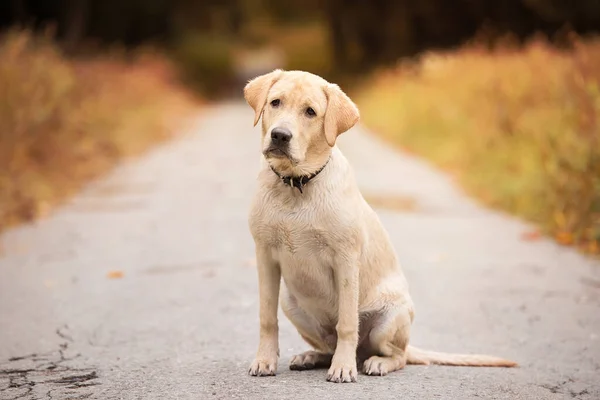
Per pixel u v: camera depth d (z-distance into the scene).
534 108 16.55
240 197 14.41
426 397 5.06
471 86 21.56
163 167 18.89
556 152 12.57
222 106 46.59
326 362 5.84
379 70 40.09
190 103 43.06
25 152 15.74
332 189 5.34
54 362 6.05
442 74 25.00
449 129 21.67
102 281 8.83
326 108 5.45
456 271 9.37
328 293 5.57
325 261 5.41
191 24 64.38
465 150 18.25
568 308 7.81
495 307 7.86
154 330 6.96
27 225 12.34
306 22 87.81
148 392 5.20
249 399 4.96
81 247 10.63
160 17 49.75
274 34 80.44
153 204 13.89
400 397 5.03
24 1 34.31
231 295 8.15
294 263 5.43
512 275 9.16
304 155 5.27
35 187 14.23
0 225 12.18
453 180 16.66
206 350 6.32
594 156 11.53
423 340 6.83
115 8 44.50
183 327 7.04
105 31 44.06
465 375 5.67
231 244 10.62
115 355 6.21
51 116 17.28
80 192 15.39
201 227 11.79
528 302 8.02
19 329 7.04
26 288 8.58
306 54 67.62
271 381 5.38
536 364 6.12
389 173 17.77
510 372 5.84
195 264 9.55
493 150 16.62
